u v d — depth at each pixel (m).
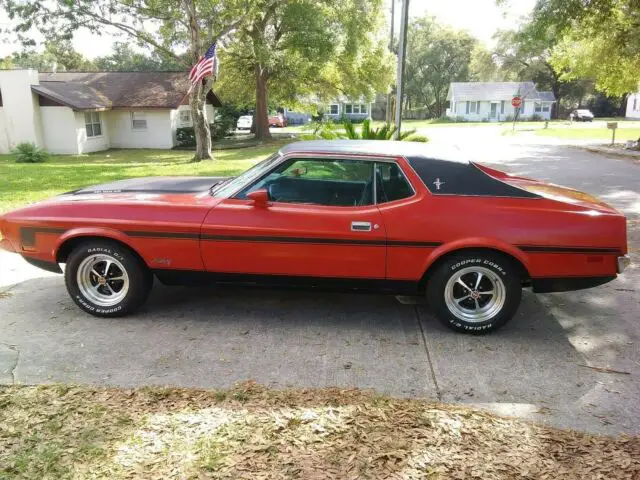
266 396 3.45
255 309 5.09
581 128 48.25
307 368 3.93
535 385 3.73
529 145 28.55
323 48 29.77
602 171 16.73
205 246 4.58
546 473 2.73
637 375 3.90
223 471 2.70
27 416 3.20
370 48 34.44
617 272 4.40
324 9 30.44
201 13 22.55
